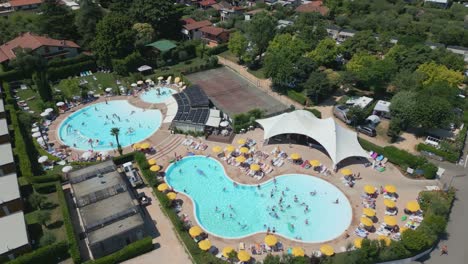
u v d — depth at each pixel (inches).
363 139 3139.8
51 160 2913.4
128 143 3203.7
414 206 2383.1
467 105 3494.1
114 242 2143.2
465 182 2746.1
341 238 2258.9
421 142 3191.4
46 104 3634.4
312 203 2541.8
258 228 2342.5
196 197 2603.3
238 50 4532.5
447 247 2230.6
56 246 2065.7
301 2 7372.1
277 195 2618.1
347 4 6786.4
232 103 3713.1
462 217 2450.8
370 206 2497.5
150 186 2669.8
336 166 2888.8
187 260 2098.9
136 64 4429.1
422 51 4099.4
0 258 1982.0
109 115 3649.1
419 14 6653.5
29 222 2332.7
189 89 3900.1
